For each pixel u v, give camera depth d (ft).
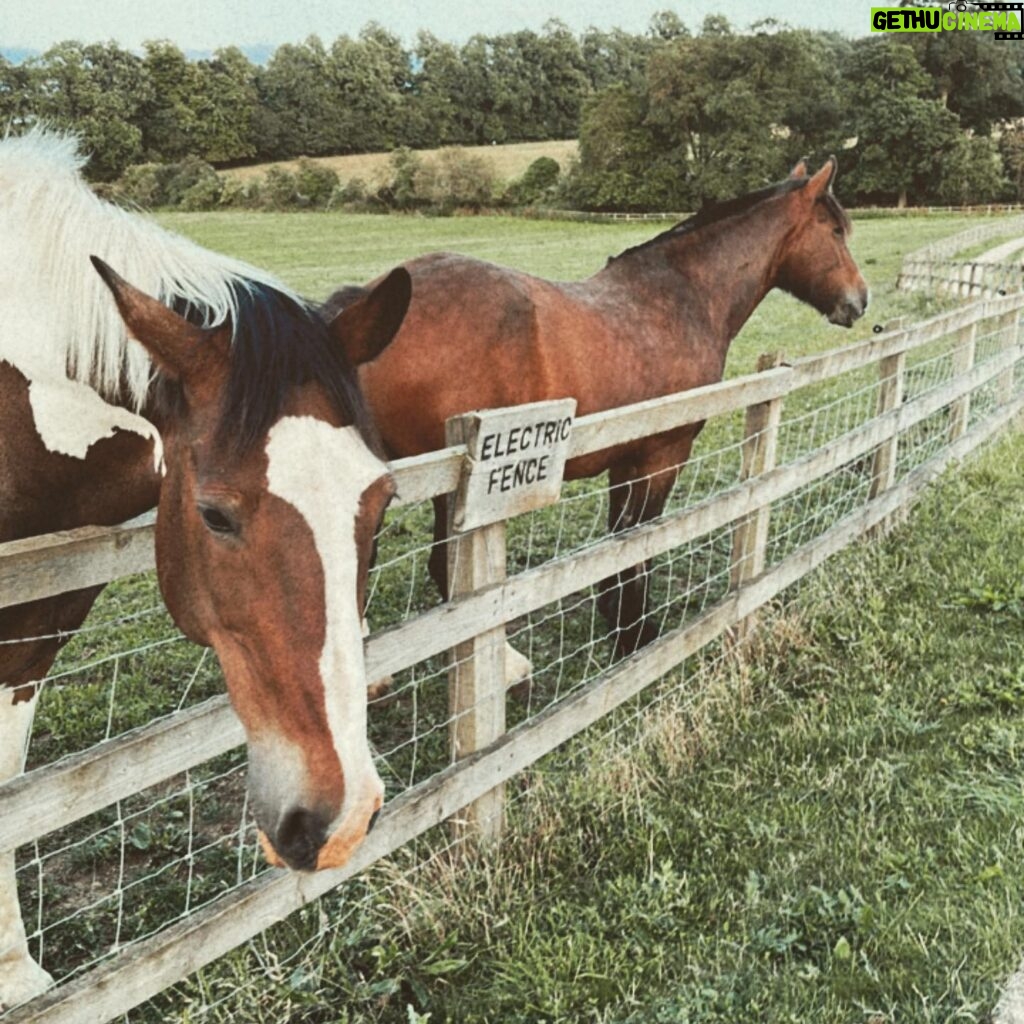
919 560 18.22
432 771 12.62
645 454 15.29
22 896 10.25
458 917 9.50
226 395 5.90
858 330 50.72
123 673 14.93
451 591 9.58
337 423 6.00
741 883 10.23
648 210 203.92
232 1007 8.50
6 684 8.34
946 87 222.48
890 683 14.16
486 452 9.04
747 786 11.93
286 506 5.70
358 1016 8.35
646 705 13.64
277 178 206.08
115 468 8.21
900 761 12.19
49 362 7.48
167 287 7.16
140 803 11.97
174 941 7.38
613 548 11.32
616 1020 8.43
